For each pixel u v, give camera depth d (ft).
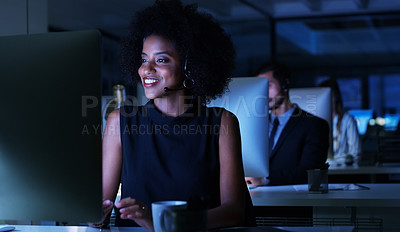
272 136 10.56
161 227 4.09
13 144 4.39
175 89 5.51
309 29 37.14
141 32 5.78
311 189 7.99
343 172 13.42
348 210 7.77
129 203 4.58
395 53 40.16
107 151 5.68
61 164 4.32
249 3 26.99
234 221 5.07
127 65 6.13
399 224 7.65
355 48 40.34
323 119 10.75
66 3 23.35
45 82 4.30
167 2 5.58
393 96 40.65
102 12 24.91
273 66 10.66
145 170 5.42
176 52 5.45
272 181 9.46
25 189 4.41
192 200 4.00
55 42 4.28
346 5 27.76
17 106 4.36
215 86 5.90
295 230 4.87
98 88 4.22
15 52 4.35
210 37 5.75
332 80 16.21
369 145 16.43
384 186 8.94
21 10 8.59
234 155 5.44
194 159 5.39
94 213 4.30
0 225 5.57
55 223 6.89
